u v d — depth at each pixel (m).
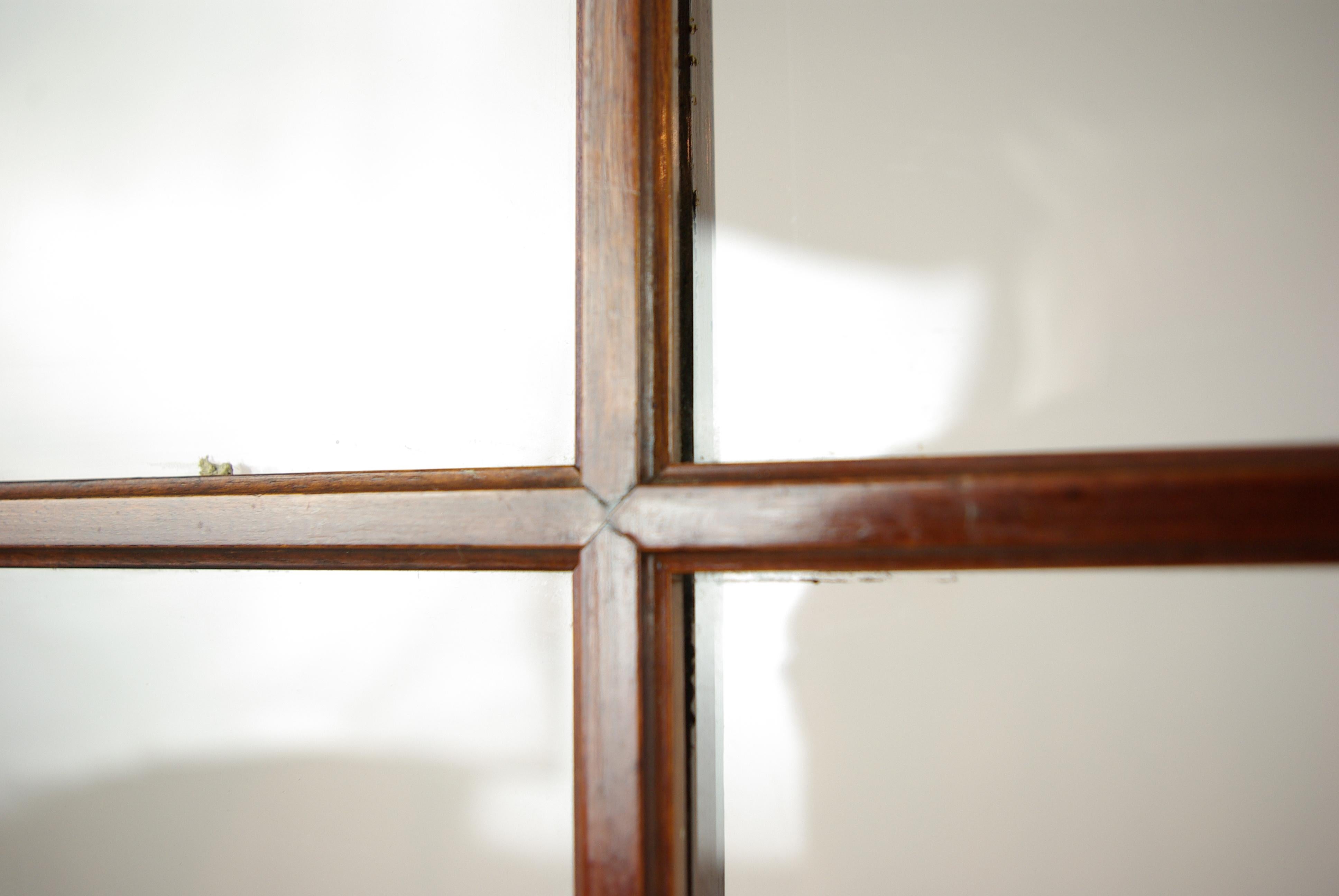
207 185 0.36
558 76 0.35
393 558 0.33
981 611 0.33
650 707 0.32
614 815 0.31
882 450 0.33
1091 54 0.33
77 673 0.36
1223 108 0.33
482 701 0.34
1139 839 0.32
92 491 0.35
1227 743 0.32
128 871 0.36
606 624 0.32
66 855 0.36
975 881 0.33
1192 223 0.33
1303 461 0.30
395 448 0.35
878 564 0.31
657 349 0.32
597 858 0.31
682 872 0.33
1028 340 0.33
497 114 0.35
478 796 0.34
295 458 0.35
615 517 0.32
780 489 0.31
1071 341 0.33
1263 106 0.33
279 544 0.33
